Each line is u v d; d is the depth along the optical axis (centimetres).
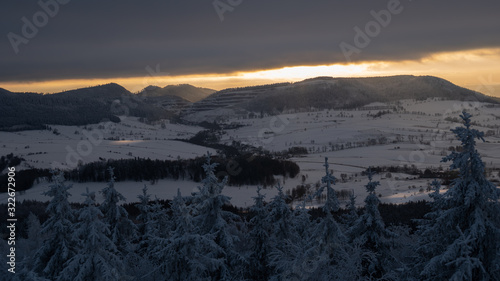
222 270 2489
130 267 2847
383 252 2598
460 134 1742
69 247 2281
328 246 2183
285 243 2753
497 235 1662
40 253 2262
